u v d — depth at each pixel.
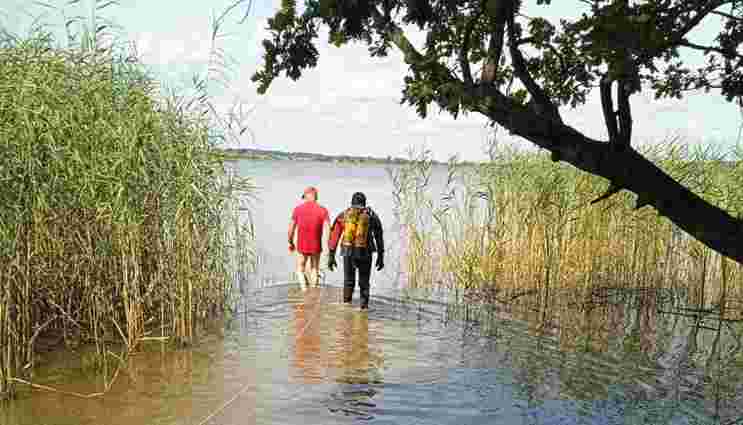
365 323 10.27
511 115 3.89
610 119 3.77
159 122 9.35
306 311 11.09
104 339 8.34
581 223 13.27
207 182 9.99
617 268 13.58
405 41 4.08
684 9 3.70
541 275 13.24
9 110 7.05
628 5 3.71
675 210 3.72
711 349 9.41
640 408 6.70
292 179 62.00
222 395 6.71
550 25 4.81
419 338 9.41
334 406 6.47
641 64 3.81
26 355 7.68
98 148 8.21
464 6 4.43
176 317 8.94
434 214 14.27
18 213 7.00
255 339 9.10
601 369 8.13
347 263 11.52
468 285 13.43
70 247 8.56
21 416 6.00
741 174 12.20
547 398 6.91
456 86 3.90
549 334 9.97
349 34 3.98
